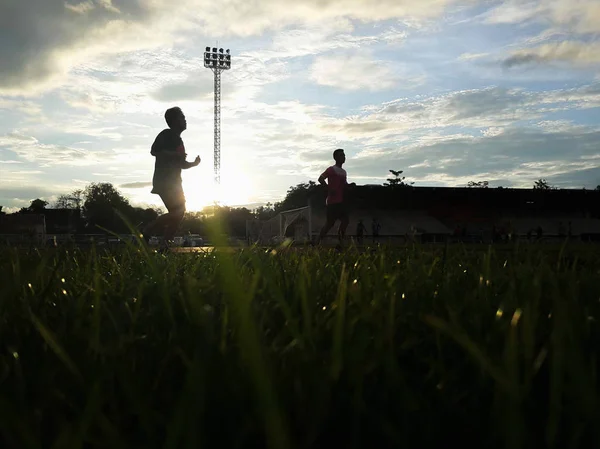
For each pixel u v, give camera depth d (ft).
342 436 3.07
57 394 3.37
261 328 4.39
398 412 3.13
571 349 3.07
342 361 3.44
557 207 205.16
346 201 39.19
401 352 4.32
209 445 2.88
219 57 233.55
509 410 2.59
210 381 3.20
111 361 3.79
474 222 198.49
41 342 4.74
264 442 2.89
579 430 2.64
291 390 3.34
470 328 4.65
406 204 195.00
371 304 5.34
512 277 7.32
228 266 5.65
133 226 7.14
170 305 5.74
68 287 8.03
